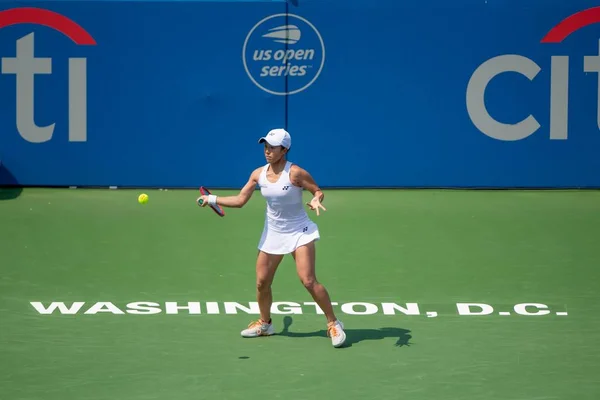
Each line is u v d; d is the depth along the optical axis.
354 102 63.09
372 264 46.50
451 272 45.19
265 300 35.00
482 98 63.25
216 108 63.16
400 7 62.28
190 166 63.78
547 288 42.56
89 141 63.56
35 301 40.06
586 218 56.09
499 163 63.94
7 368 31.84
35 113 63.22
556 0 62.31
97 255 47.72
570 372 31.72
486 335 35.81
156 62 62.75
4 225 53.44
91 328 36.44
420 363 32.53
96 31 62.47
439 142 63.72
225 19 62.31
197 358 32.94
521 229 53.56
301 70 62.72
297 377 31.08
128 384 30.36
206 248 49.25
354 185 64.00
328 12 62.22
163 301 40.34
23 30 62.38
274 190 33.28
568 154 63.84
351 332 36.09
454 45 62.72
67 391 29.73
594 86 63.19
